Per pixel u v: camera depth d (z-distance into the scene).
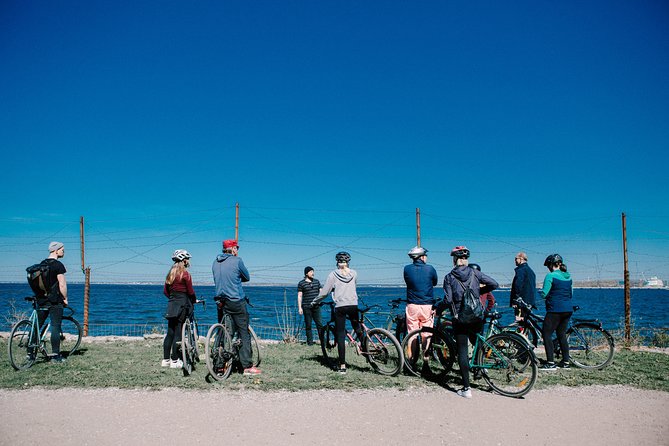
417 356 7.16
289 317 12.23
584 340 8.29
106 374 6.80
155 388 6.05
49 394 5.73
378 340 7.23
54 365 7.45
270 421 4.84
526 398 5.92
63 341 10.70
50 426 4.58
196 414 5.03
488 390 6.30
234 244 7.40
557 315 7.64
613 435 4.60
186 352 7.07
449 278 6.27
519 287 8.18
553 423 4.94
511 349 6.18
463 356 6.04
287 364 7.86
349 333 7.78
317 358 8.55
